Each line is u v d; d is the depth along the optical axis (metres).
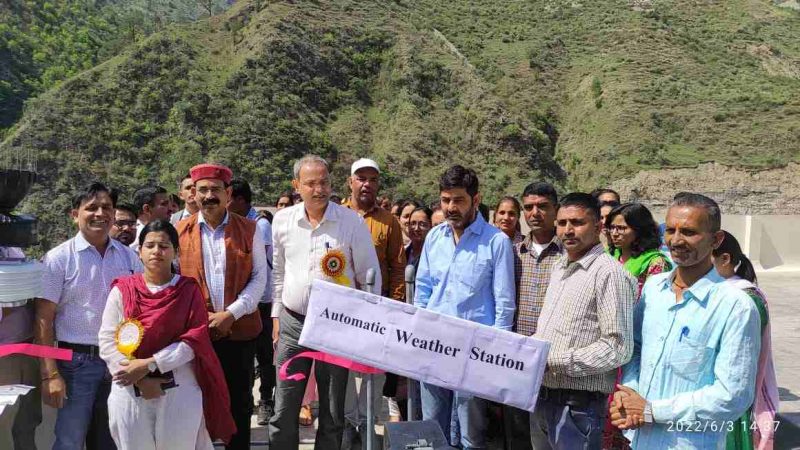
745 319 2.68
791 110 49.62
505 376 3.12
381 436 5.14
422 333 3.14
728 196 41.34
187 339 3.63
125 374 3.51
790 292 12.73
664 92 53.09
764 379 3.41
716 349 2.75
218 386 3.78
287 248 4.24
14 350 3.66
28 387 3.52
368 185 5.15
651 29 65.19
